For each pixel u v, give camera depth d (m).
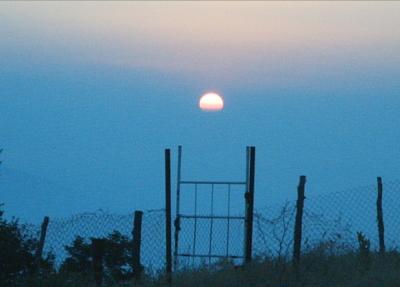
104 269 57.91
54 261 58.03
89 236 59.09
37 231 58.34
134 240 56.47
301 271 53.72
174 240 61.72
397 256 58.28
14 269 56.06
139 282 54.91
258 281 53.22
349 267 54.16
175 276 55.84
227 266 57.47
